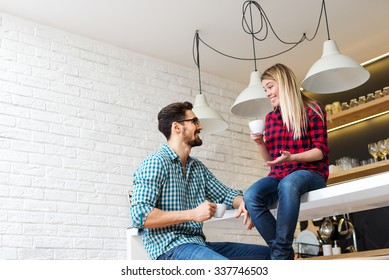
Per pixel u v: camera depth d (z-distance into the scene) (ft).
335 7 12.84
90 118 13.23
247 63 15.57
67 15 12.64
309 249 14.67
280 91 7.76
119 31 13.47
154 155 7.01
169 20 13.00
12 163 11.72
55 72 12.91
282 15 13.05
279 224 6.79
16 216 11.50
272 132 7.94
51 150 12.37
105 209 12.89
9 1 11.97
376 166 13.65
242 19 13.09
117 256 12.82
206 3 12.35
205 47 14.48
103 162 13.16
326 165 7.63
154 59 14.94
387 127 15.11
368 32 14.19
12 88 12.13
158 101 14.69
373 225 14.96
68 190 12.41
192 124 7.42
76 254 12.16
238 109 11.17
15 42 12.44
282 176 7.55
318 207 7.86
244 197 7.17
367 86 15.84
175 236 6.75
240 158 16.22
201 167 7.73
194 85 15.70
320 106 7.75
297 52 15.01
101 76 13.73
